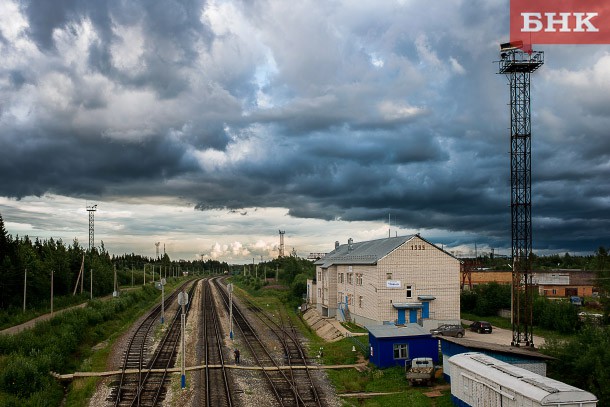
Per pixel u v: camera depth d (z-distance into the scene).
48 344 36.00
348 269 57.22
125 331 50.72
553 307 50.81
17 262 65.94
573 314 48.59
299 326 56.97
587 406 19.20
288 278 106.75
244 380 31.19
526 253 40.44
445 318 49.59
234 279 166.88
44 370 30.44
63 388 30.59
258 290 102.56
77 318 47.12
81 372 33.22
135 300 76.88
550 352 28.62
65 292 81.12
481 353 27.23
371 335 36.31
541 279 79.81
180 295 30.27
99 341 45.66
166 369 33.62
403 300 48.91
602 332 27.28
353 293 55.84
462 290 68.75
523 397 20.09
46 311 64.12
